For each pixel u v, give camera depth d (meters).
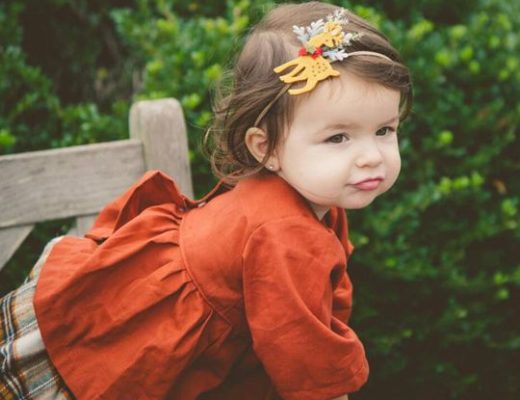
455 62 2.21
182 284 1.22
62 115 2.26
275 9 1.32
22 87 2.30
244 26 2.10
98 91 3.18
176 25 2.21
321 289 1.17
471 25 2.37
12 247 1.53
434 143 2.13
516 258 2.31
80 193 1.57
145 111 1.61
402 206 2.08
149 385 1.21
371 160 1.15
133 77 3.11
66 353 1.24
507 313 2.33
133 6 3.12
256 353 1.18
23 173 1.53
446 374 2.29
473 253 2.28
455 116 2.19
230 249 1.20
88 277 1.24
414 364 2.29
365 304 2.15
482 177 2.20
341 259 1.21
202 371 1.26
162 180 1.40
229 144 1.28
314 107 1.15
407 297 2.19
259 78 1.21
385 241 2.10
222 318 1.22
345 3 2.32
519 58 2.29
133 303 1.23
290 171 1.20
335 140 1.17
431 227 2.20
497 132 2.22
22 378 1.27
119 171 1.60
